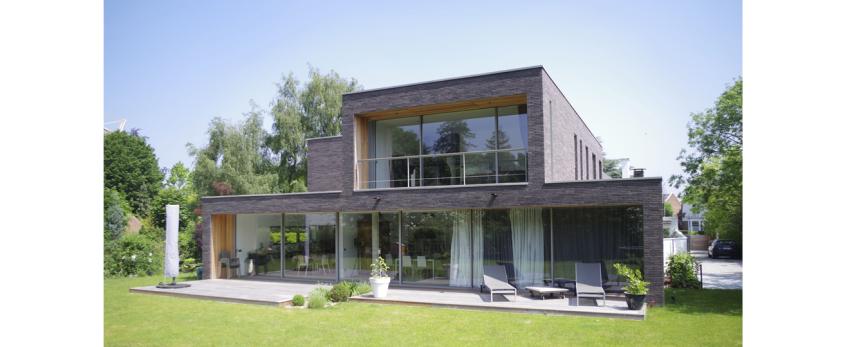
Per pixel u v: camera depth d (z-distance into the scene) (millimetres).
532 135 13266
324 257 17359
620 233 13125
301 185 34562
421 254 15641
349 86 36719
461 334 9312
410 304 12578
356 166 15984
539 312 11266
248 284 16672
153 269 21594
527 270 14133
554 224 13938
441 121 15898
